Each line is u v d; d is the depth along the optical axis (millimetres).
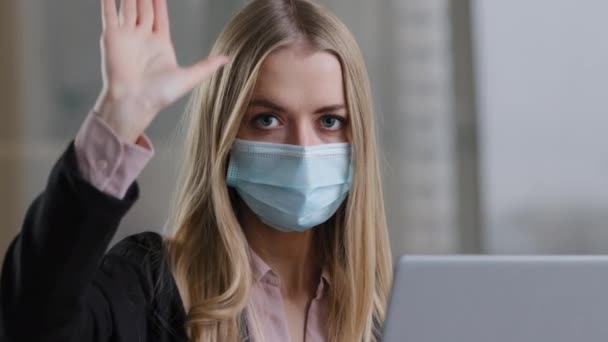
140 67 1151
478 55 3793
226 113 1501
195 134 1595
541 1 3740
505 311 949
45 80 3795
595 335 940
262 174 1481
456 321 953
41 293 1093
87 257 1098
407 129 3805
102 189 1093
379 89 3781
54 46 3791
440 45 3807
